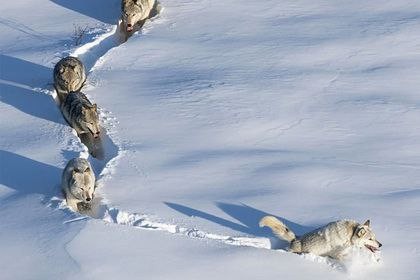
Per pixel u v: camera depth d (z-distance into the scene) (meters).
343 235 38.62
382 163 48.34
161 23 71.00
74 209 44.56
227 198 44.38
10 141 52.44
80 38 68.69
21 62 64.88
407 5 72.88
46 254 38.84
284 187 45.28
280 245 40.66
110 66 63.28
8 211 43.66
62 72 58.34
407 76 60.16
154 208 43.47
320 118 54.44
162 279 36.62
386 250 39.25
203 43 66.75
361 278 37.41
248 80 59.91
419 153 49.62
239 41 66.81
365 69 61.44
